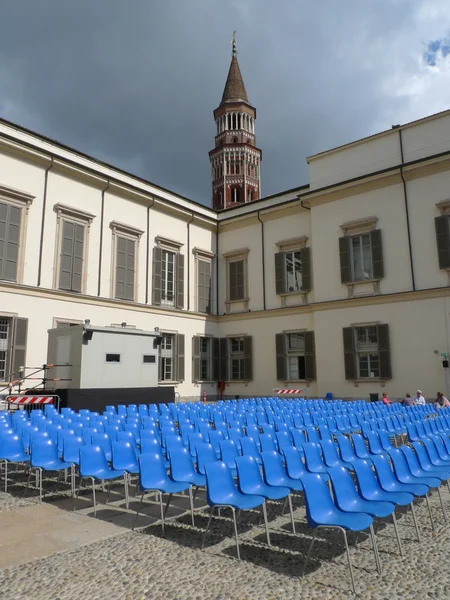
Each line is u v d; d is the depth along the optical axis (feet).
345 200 73.10
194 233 86.22
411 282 65.41
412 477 21.72
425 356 63.00
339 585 14.23
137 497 24.86
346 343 69.92
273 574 15.01
